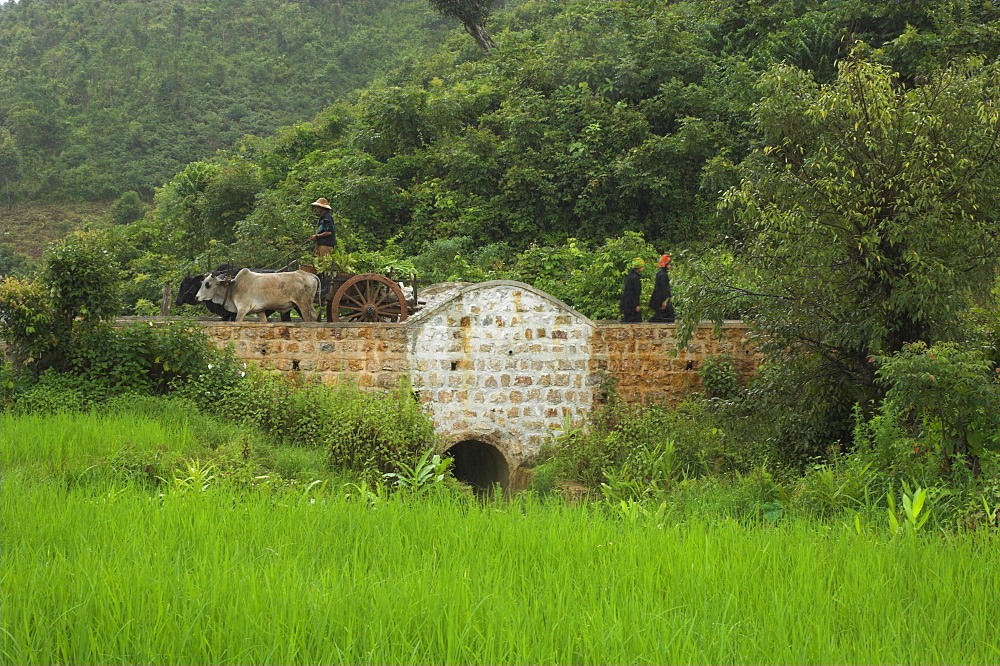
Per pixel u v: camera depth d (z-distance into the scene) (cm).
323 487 1577
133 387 2273
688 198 4131
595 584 927
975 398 1529
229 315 2536
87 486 1428
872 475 1570
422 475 1784
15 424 1878
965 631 874
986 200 1942
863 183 1962
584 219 4197
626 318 2619
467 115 4797
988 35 3994
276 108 11100
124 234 4547
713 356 2542
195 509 1185
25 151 10088
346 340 2461
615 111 4309
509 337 2506
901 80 4000
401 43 11800
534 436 2508
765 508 1602
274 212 3831
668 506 1686
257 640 738
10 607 773
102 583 817
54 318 2286
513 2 9206
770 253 2006
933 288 1830
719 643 784
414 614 802
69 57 11862
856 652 793
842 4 4381
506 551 1071
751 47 4756
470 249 4006
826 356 2039
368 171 4456
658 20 4712
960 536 1222
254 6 12694
